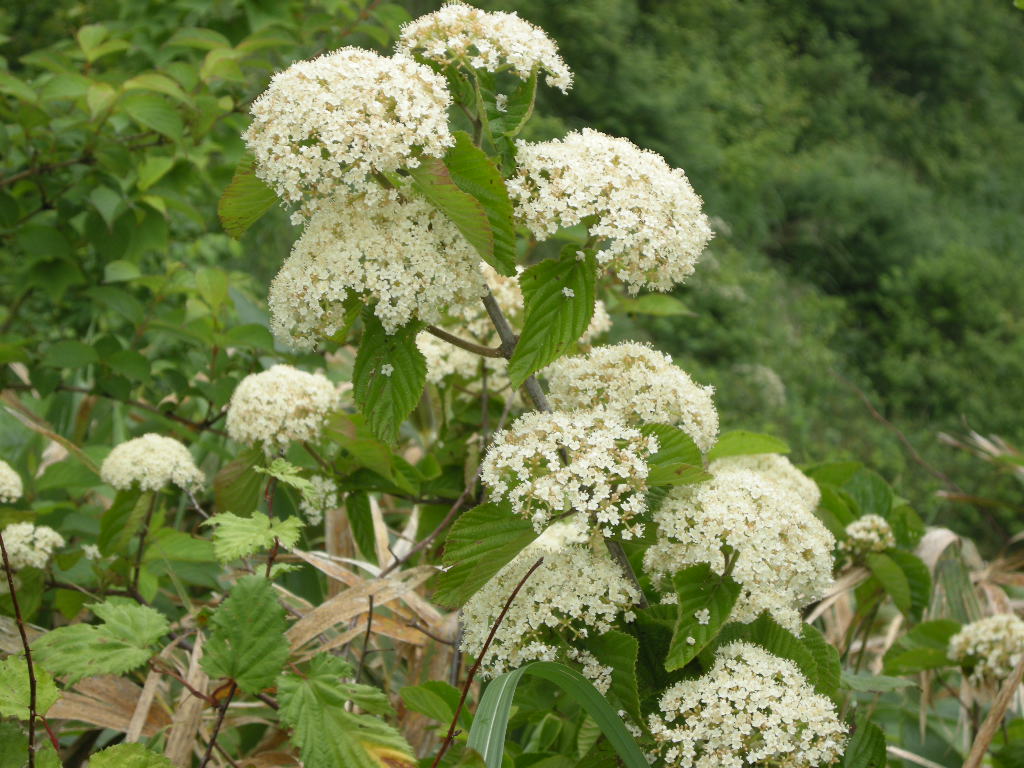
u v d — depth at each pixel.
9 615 2.93
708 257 13.05
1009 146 21.88
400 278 2.01
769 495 2.21
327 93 1.93
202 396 4.09
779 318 13.66
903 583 3.43
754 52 18.52
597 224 2.11
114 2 5.92
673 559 2.20
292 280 2.06
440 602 2.07
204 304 4.44
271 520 2.09
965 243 17.78
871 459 11.25
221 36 4.21
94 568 3.16
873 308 16.19
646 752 2.15
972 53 22.30
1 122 4.21
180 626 3.18
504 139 2.13
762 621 2.31
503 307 3.38
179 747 2.53
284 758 2.72
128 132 4.61
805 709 2.04
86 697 2.65
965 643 3.28
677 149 15.05
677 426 2.42
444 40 2.11
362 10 4.78
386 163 1.95
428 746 2.89
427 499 3.46
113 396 3.97
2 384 4.21
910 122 20.73
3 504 3.44
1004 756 3.09
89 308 4.60
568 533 2.55
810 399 12.52
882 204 17.05
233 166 4.78
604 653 2.18
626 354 2.41
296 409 3.01
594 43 14.67
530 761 2.32
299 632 2.58
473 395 3.63
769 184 16.45
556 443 2.10
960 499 4.97
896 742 3.62
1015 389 13.95
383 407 2.10
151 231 4.42
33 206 4.45
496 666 2.20
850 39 21.11
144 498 3.07
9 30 7.18
